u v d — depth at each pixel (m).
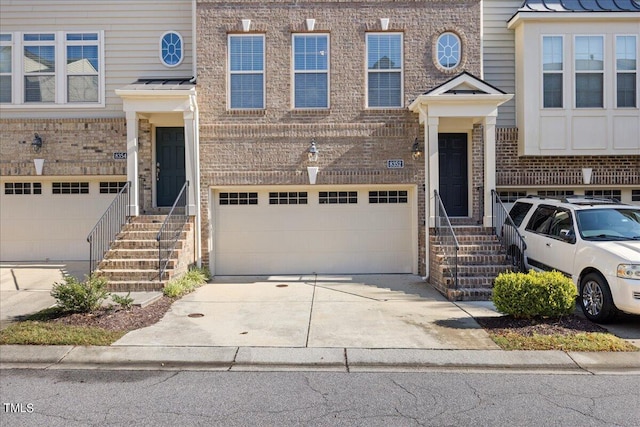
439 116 11.12
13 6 12.72
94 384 5.40
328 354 6.30
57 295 7.86
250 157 11.88
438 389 5.23
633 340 6.77
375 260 12.28
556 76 12.27
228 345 6.59
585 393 5.09
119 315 7.93
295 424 4.39
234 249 12.23
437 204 11.20
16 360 6.13
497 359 6.08
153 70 12.82
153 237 10.95
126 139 12.41
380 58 12.11
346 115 11.95
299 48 12.11
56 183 12.92
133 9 12.80
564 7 12.33
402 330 7.26
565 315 7.50
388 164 11.90
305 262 12.24
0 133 12.55
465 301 9.16
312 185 11.96
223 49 11.97
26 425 4.36
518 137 12.54
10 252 12.88
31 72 12.74
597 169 12.56
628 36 12.18
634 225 8.50
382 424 4.39
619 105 12.26
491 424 4.38
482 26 12.59
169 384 5.39
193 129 11.54
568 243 8.56
